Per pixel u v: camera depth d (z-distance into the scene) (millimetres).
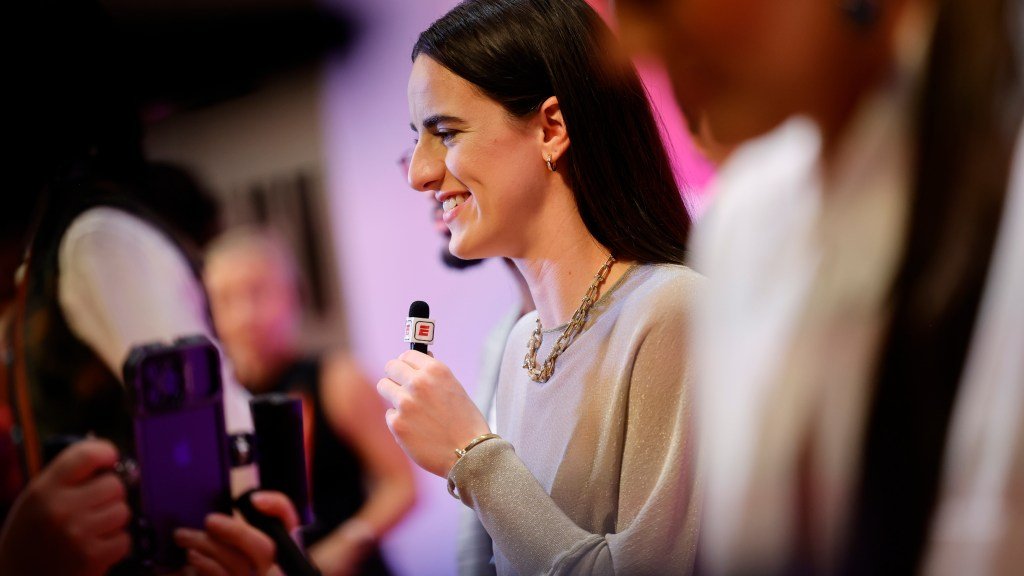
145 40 4922
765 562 1128
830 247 1078
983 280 953
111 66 2184
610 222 2127
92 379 1896
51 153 2094
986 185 927
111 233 1904
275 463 1917
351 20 5082
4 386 2008
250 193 5070
